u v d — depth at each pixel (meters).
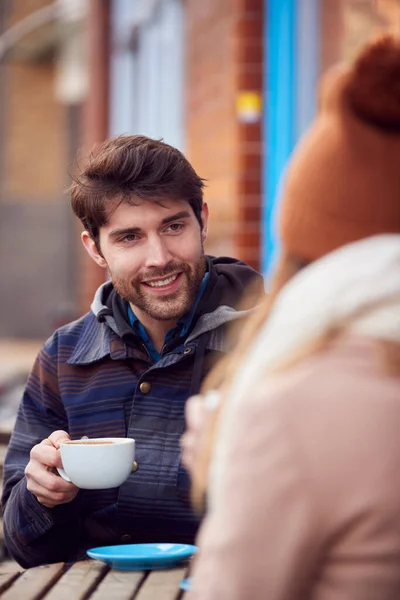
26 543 2.46
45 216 20.19
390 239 1.28
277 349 1.29
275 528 1.21
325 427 1.21
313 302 1.28
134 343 2.55
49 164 20.44
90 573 2.12
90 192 2.44
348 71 1.31
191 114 7.14
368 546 1.20
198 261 2.46
